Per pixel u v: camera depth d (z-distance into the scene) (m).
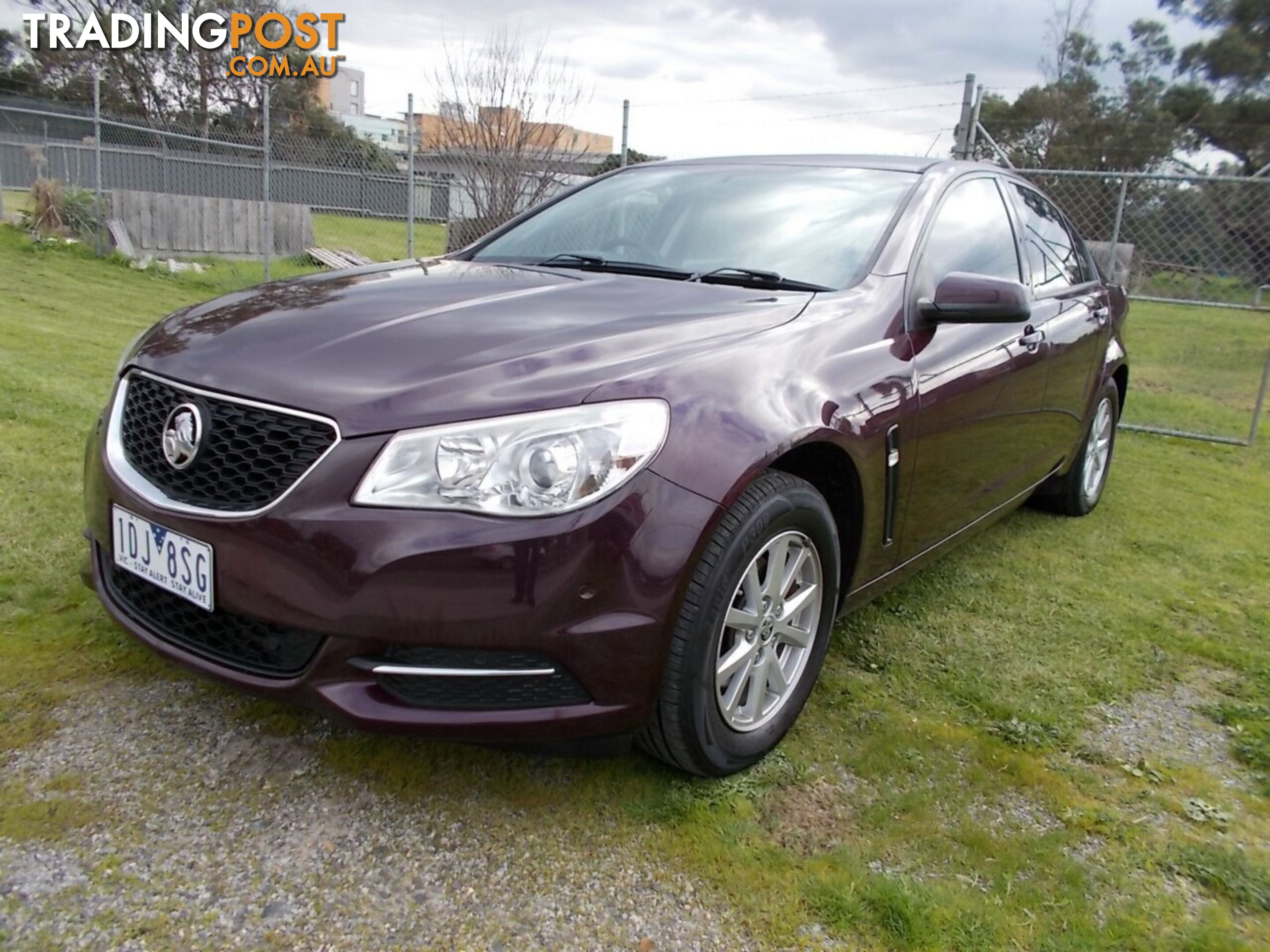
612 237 3.40
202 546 2.06
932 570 4.00
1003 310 2.77
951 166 3.65
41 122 26.36
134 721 2.44
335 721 2.00
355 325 2.36
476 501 1.91
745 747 2.37
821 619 2.58
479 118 11.11
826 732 2.65
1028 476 3.97
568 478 1.94
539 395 2.00
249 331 2.36
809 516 2.39
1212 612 3.77
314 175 15.72
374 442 1.94
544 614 1.92
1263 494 5.77
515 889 1.98
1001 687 3.00
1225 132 35.16
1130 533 4.75
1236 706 2.97
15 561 3.20
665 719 2.15
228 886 1.93
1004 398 3.37
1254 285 9.58
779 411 2.27
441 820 2.17
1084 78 33.91
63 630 2.83
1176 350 12.90
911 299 2.96
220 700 2.56
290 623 1.97
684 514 2.03
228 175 17.66
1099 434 4.92
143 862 1.97
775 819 2.25
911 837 2.22
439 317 2.42
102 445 2.39
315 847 2.06
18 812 2.08
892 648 3.22
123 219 13.21
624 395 2.05
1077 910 2.02
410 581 1.90
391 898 1.94
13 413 4.76
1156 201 9.51
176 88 38.59
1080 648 3.34
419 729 1.96
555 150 11.30
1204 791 2.52
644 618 2.01
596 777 2.35
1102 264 9.53
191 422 2.13
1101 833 2.30
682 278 3.03
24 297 9.03
